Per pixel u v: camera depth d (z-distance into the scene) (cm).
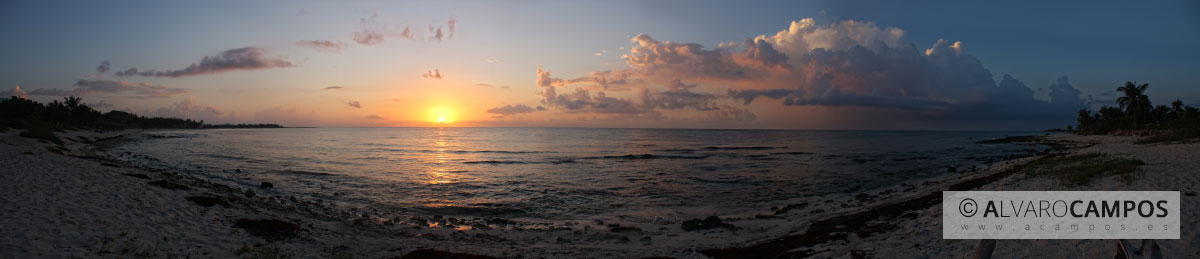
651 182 2627
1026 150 5853
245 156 4434
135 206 1145
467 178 2806
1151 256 590
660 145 7988
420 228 1352
